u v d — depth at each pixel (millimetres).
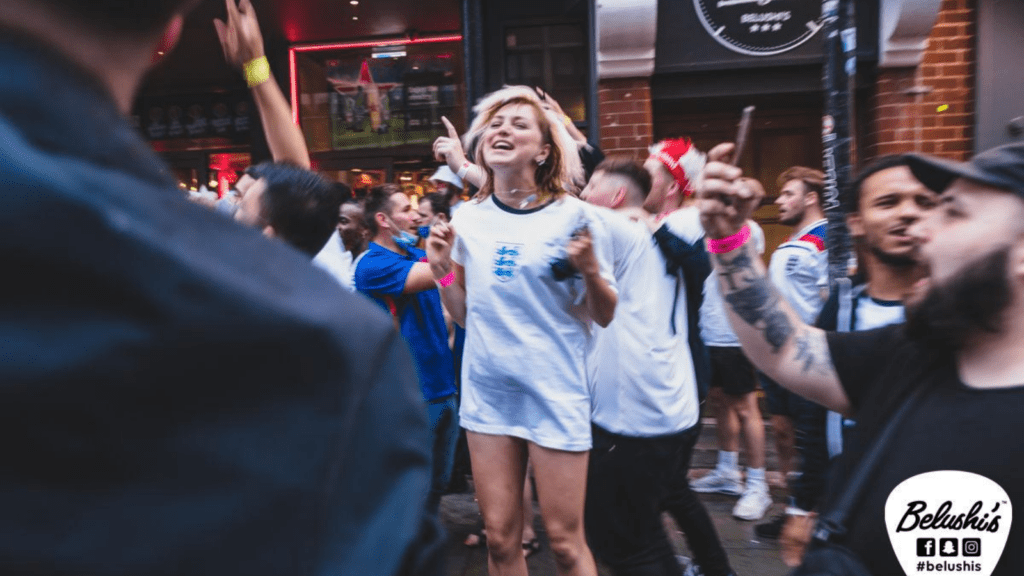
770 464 4887
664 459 2564
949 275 1076
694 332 2834
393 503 528
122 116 510
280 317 449
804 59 5402
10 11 461
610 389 2557
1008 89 5344
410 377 583
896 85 5402
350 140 6594
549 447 2320
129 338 410
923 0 5016
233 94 6922
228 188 7043
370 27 6195
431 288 3236
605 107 5574
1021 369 1045
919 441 1085
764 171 6059
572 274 2318
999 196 1049
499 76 5863
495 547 2461
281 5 5656
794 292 3684
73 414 400
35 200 403
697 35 5496
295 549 446
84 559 404
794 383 1430
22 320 400
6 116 434
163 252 431
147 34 519
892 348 1313
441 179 4848
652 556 2604
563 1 5742
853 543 1127
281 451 445
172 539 418
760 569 3434
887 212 1860
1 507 395
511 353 2346
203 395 428
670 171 3236
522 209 2424
